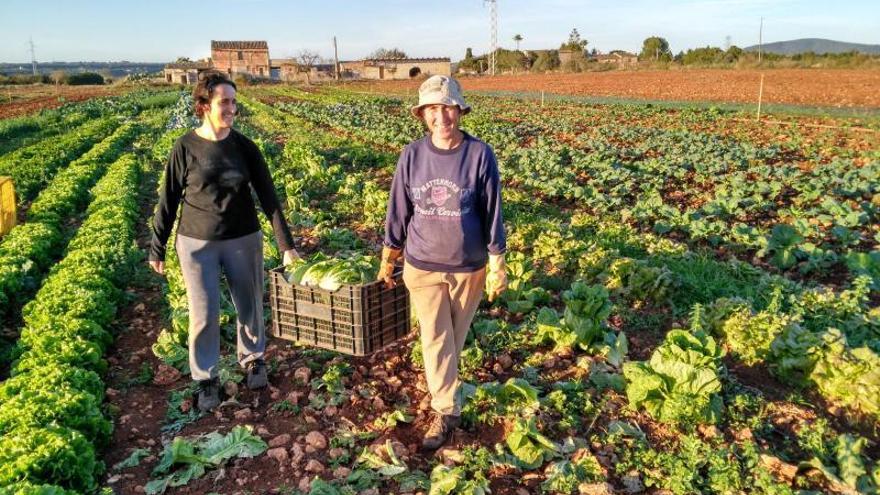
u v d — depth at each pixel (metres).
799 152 19.92
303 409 5.55
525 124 29.52
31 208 13.82
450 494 4.34
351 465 4.84
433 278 4.59
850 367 5.41
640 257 9.45
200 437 5.07
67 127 35.03
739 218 12.52
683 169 16.34
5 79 106.50
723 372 5.74
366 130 27.84
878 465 4.53
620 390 5.61
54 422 4.79
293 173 18.34
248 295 5.55
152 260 5.28
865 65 73.06
